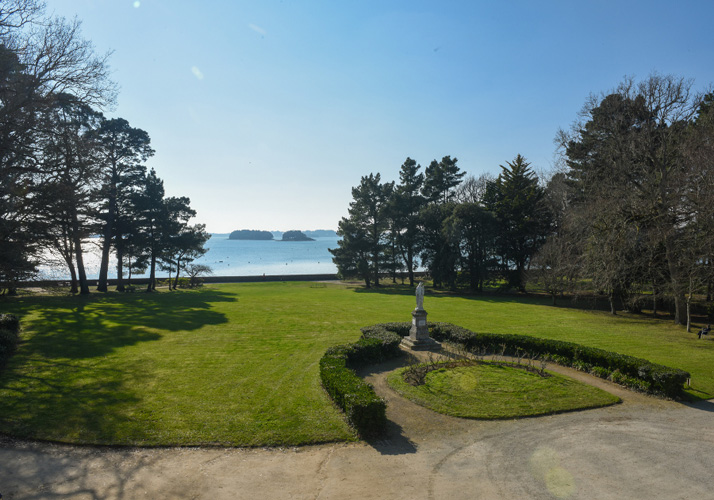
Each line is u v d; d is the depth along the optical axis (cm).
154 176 4662
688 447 945
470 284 4847
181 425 1011
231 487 762
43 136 2241
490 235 4600
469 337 1847
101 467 822
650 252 2612
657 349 1939
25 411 1055
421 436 991
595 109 2992
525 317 2905
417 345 1831
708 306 2909
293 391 1268
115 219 4088
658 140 2686
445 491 756
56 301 3162
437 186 6359
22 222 2439
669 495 745
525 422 1082
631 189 2723
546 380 1392
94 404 1123
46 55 2034
